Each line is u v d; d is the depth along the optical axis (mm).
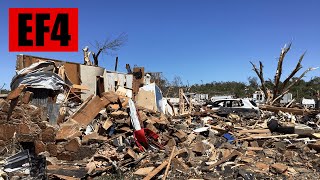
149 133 10664
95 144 9531
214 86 58938
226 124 15891
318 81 60250
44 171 8062
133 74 24422
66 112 10742
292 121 18875
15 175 7996
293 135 13406
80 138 9141
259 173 8430
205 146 10500
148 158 8836
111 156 8664
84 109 10727
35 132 8914
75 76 16922
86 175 7684
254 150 10906
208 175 8023
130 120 10805
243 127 15531
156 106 18016
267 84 44625
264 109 23516
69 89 11820
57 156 8711
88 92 16953
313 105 37750
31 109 9039
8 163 8406
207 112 18891
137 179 7598
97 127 10570
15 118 9086
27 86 9617
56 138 8766
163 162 8227
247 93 49875
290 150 11062
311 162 9750
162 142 10828
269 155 10344
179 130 12203
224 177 7980
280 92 34375
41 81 9898
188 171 8156
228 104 21188
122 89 18531
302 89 57281
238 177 8000
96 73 17859
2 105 9102
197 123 15859
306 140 12672
